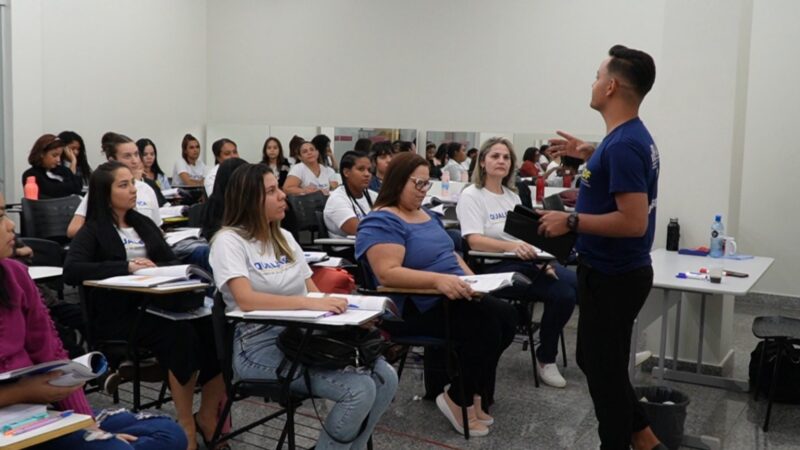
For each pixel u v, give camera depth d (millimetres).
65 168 6047
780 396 3828
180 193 6781
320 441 2408
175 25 8023
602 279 2459
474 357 3193
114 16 7367
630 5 6211
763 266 3826
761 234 6285
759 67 6164
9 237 1828
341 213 4547
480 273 4016
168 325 2930
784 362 3811
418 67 7238
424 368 3656
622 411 2498
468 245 4008
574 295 3953
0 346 1809
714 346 4273
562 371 4246
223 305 2553
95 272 3037
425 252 3197
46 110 6832
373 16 7438
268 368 2428
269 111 8094
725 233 4211
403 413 3488
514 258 3799
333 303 2457
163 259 3424
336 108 7703
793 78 6074
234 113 8312
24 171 6539
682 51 4266
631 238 2412
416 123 7281
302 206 5480
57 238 4605
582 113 6488
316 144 7699
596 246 2467
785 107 6121
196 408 3436
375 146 6141
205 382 2996
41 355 1938
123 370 3123
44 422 1596
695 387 4105
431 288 3006
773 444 3303
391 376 2545
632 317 2484
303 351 2334
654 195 2482
